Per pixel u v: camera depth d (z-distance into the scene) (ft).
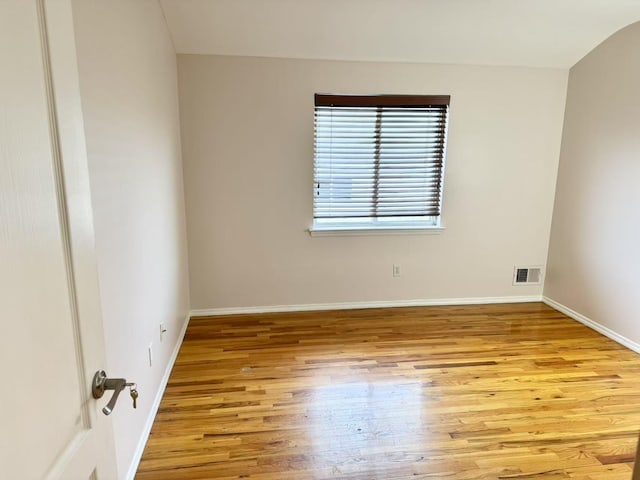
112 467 2.94
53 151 2.17
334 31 9.58
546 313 11.89
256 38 9.67
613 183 10.05
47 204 2.10
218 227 11.12
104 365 2.82
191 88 10.23
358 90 10.84
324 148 11.16
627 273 9.71
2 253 1.72
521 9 9.03
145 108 6.77
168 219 8.57
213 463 5.92
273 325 10.90
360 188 11.53
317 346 9.68
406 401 7.50
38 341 1.99
